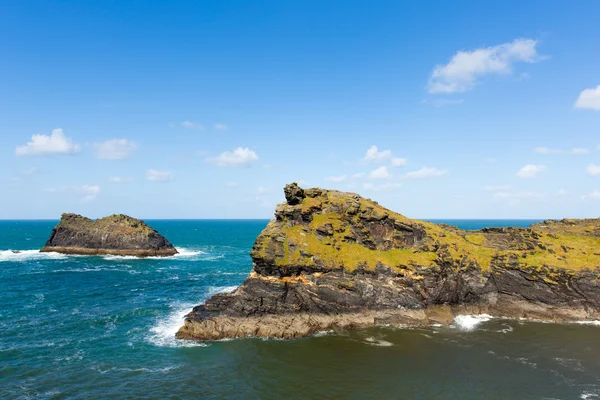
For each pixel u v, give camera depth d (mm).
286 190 70750
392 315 59906
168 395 37938
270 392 38625
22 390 38531
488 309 65625
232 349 49500
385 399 37344
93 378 41344
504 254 69125
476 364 45344
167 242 150250
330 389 39250
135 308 67750
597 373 43250
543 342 52344
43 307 67250
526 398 37719
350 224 70312
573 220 92000
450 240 72938
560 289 63625
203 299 75125
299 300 58688
